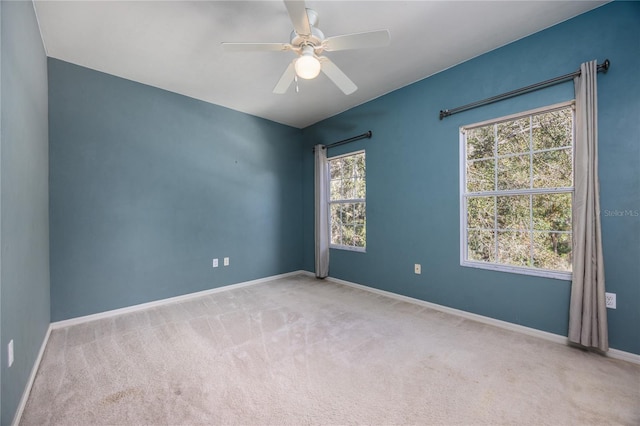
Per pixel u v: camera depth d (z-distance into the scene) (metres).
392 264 3.51
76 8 1.99
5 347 1.32
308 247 4.88
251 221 4.25
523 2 2.01
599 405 1.54
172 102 3.44
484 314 2.70
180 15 2.09
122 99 3.06
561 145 2.32
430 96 3.11
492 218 2.72
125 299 3.05
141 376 1.83
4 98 1.37
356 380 1.78
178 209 3.49
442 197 3.02
